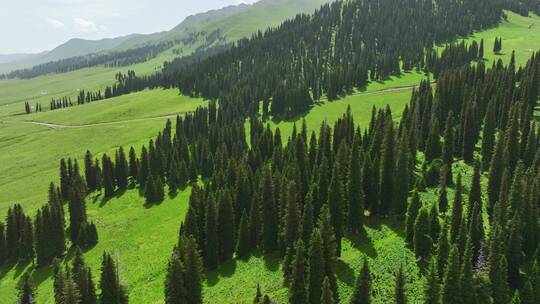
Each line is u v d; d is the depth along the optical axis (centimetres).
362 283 4719
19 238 10119
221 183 10225
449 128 8969
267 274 6769
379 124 11144
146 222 10600
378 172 7856
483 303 4731
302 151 9525
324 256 5522
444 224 5481
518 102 10275
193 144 15162
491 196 7044
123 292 6544
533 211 5878
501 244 5191
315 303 5322
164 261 8112
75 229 10556
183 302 5797
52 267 9200
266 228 7475
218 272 7344
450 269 4656
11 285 9075
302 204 7944
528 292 4653
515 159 8344
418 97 12575
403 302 4622
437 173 8681
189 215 7825
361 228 7194
